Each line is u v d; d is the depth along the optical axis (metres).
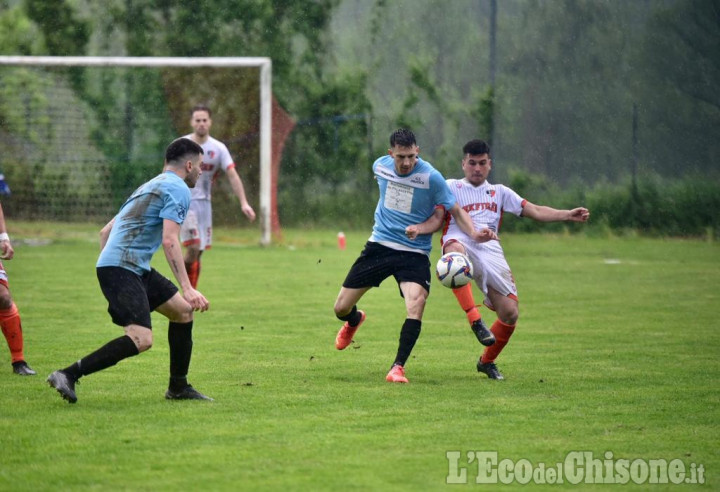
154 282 15.57
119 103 60.84
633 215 60.19
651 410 15.66
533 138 63.38
